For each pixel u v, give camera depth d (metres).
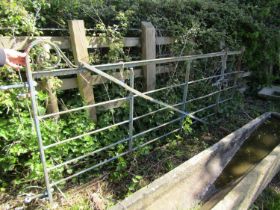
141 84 3.64
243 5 5.05
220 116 4.31
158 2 3.76
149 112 3.33
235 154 3.12
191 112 3.83
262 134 3.46
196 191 2.56
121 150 3.02
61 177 2.70
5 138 2.46
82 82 2.97
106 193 2.67
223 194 2.48
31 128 2.52
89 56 3.07
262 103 5.06
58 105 2.96
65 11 3.07
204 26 4.21
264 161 2.71
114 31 3.13
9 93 2.46
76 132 2.85
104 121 3.16
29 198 2.37
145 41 3.41
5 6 2.47
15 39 2.50
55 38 2.77
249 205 2.41
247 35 4.70
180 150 3.40
